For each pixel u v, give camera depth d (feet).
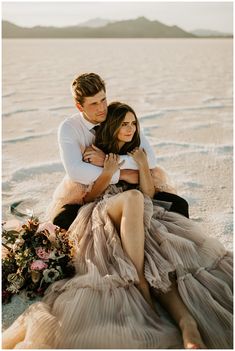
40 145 23.72
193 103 37.78
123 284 9.65
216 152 22.09
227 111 33.99
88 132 12.34
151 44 228.84
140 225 9.98
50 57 105.70
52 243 10.69
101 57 106.22
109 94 42.98
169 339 8.87
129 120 11.70
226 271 10.35
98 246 10.37
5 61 90.79
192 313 9.31
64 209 11.89
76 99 11.90
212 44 227.81
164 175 12.71
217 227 13.94
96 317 9.13
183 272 9.89
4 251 11.21
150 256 10.07
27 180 18.03
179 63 87.51
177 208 12.20
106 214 10.74
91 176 11.67
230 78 59.41
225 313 9.20
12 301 10.50
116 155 11.70
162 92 44.83
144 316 9.33
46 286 10.54
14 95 42.60
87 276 9.65
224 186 17.47
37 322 8.99
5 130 27.45
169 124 28.99
